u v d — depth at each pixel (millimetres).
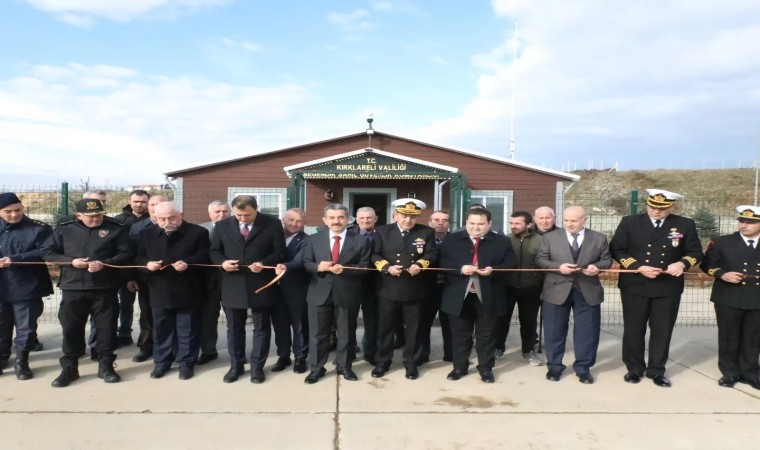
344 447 3807
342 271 5176
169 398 4703
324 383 5172
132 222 6457
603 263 5266
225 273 5168
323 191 15789
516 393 4953
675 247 5148
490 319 5277
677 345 6805
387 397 4801
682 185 54188
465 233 5371
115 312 5215
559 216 15852
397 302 5262
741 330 5293
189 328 5277
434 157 15883
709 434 4105
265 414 4367
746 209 5148
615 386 5184
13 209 5184
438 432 4074
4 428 4047
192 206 15383
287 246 5789
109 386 5000
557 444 3908
